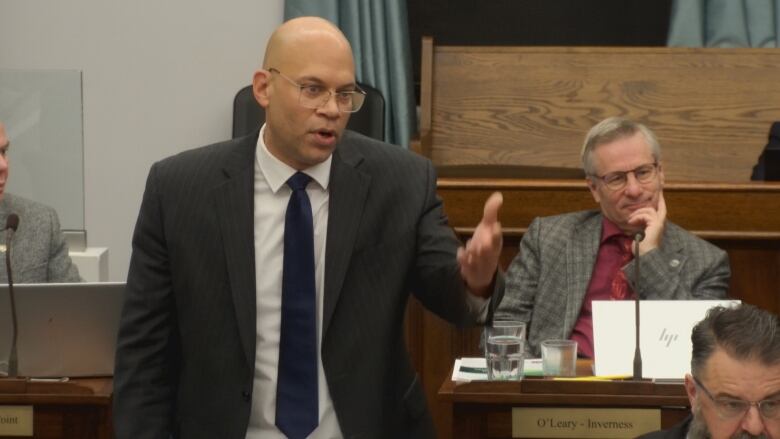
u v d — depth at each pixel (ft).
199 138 28.09
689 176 23.72
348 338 12.77
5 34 27.91
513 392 13.93
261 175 13.14
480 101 24.31
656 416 13.80
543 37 29.09
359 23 27.20
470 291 12.48
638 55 24.31
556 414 13.99
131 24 27.96
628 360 14.62
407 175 13.25
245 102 24.77
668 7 28.86
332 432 12.80
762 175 22.40
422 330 19.57
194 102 28.07
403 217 13.03
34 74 20.80
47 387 14.70
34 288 15.21
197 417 12.94
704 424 10.49
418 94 28.86
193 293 12.92
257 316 12.86
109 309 15.48
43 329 15.37
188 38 27.96
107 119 28.07
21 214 19.45
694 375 10.47
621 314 14.84
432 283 12.83
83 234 21.20
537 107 24.23
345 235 12.83
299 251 12.82
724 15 26.55
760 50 24.13
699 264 17.56
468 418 14.17
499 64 24.44
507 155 24.06
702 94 24.04
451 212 19.98
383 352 12.88
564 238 18.20
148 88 28.07
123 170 28.12
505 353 14.47
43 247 19.36
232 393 12.78
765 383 10.06
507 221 19.92
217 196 13.00
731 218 19.54
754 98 23.98
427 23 29.12
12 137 20.84
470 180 20.21
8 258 15.21
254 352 12.73
